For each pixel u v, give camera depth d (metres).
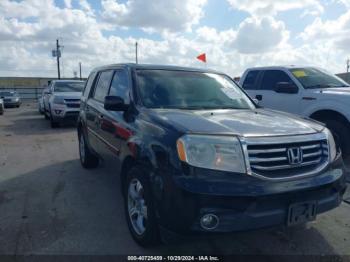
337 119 6.39
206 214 2.63
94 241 3.48
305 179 2.91
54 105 12.27
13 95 28.70
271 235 3.63
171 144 2.87
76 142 9.45
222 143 2.78
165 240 2.93
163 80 4.25
